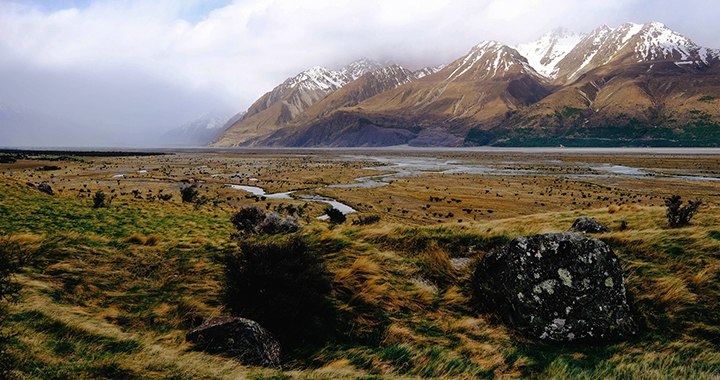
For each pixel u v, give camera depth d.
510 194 89.56
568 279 7.43
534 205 74.25
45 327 6.32
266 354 6.24
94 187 85.00
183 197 48.53
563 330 7.12
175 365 5.58
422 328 7.72
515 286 7.71
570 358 6.58
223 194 83.69
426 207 72.25
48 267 9.17
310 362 6.52
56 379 4.78
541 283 7.51
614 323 7.17
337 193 90.31
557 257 7.64
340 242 11.62
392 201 78.88
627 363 6.24
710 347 6.70
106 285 9.04
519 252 7.93
